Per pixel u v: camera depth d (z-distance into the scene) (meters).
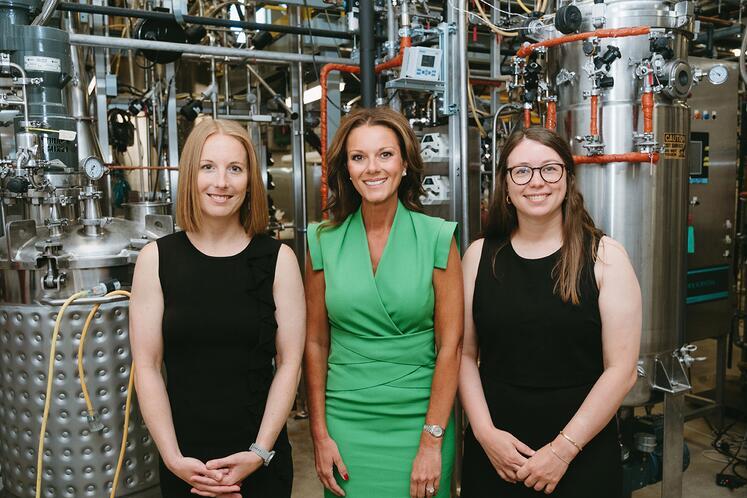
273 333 1.42
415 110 3.56
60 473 1.79
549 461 1.37
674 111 2.29
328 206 1.58
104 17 3.25
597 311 1.41
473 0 3.11
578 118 2.34
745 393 3.58
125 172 4.34
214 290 1.38
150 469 1.88
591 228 1.48
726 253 3.30
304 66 3.70
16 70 2.00
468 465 1.56
